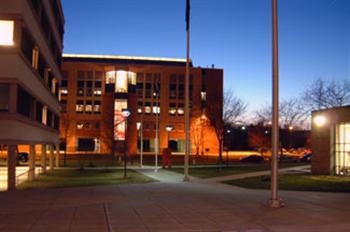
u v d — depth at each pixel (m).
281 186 22.86
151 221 11.13
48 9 34.09
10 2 22.86
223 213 12.41
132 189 20.38
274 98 13.53
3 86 22.67
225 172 37.94
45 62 33.62
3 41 22.73
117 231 9.88
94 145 96.69
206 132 94.44
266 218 11.56
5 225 10.48
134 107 89.88
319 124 33.38
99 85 97.50
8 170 22.39
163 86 99.38
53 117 40.66
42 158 36.88
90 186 22.42
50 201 15.18
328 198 16.27
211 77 100.81
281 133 73.44
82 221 11.09
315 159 33.88
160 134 98.12
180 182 26.50
